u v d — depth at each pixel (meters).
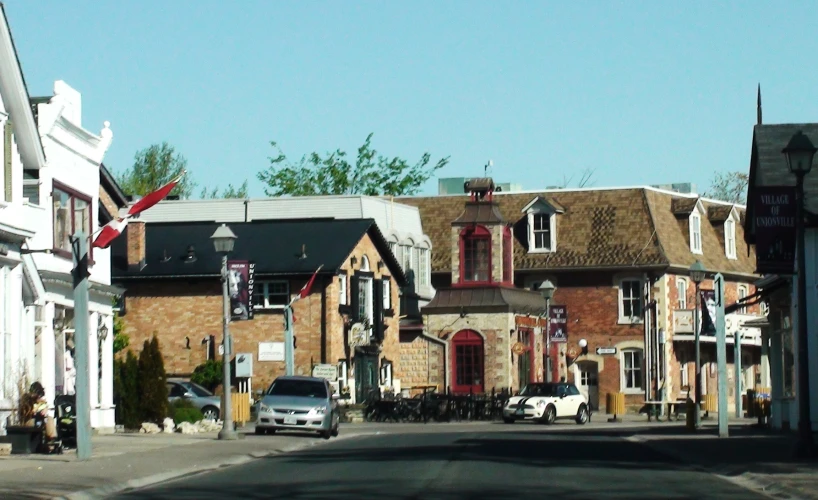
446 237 68.88
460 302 59.72
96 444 30.16
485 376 58.97
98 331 36.28
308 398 36.28
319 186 91.44
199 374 52.03
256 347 52.59
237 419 42.09
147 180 88.25
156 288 53.62
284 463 25.11
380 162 91.56
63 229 33.22
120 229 29.70
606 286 65.19
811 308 32.84
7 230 26.72
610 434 38.03
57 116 31.88
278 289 52.66
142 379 37.81
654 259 64.06
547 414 48.25
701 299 49.78
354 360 53.75
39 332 31.41
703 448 28.73
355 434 39.59
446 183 76.75
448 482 19.97
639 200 66.44
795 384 35.34
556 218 66.62
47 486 18.94
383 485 19.42
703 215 69.38
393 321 58.53
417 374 60.16
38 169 30.34
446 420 51.34
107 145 36.25
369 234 55.97
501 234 60.56
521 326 60.78
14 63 28.28
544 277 66.25
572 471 22.45
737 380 57.91
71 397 28.98
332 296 52.12
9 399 26.86
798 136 25.30
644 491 18.77
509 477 20.98
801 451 25.27
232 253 53.34
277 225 55.28
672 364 64.50
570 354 65.12
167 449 28.47
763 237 25.92
